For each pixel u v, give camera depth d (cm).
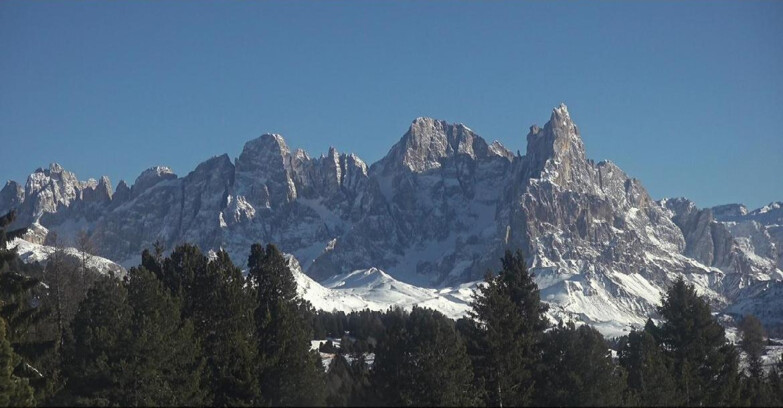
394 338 17888
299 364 17875
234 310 18950
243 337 18212
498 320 19250
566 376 18788
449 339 17475
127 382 16350
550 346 19412
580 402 18300
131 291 18712
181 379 16975
